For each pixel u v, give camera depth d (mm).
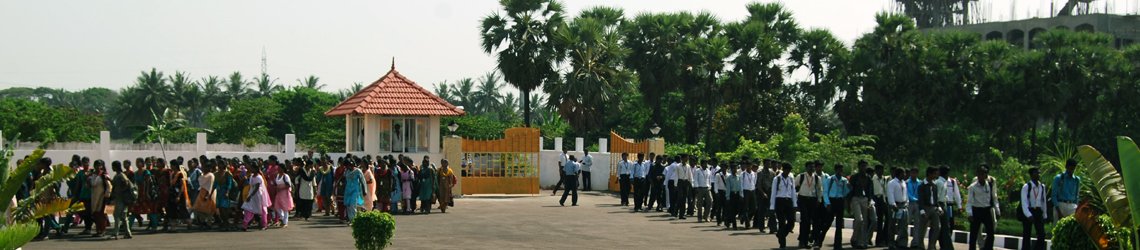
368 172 22094
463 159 31938
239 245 16562
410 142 32562
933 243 16484
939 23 120625
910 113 49250
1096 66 51656
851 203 17188
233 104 76625
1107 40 53094
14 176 11680
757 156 38625
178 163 19203
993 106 51062
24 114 62031
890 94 50281
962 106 51656
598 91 45250
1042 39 52031
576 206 26844
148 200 18672
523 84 46125
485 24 45750
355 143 32875
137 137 66250
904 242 16859
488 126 61594
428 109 32500
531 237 18406
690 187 23359
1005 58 52281
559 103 45656
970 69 50906
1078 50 51312
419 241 17547
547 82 46469
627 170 27250
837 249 16922
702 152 43219
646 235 18984
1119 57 52781
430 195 24016
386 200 23500
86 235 17922
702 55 49062
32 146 38219
